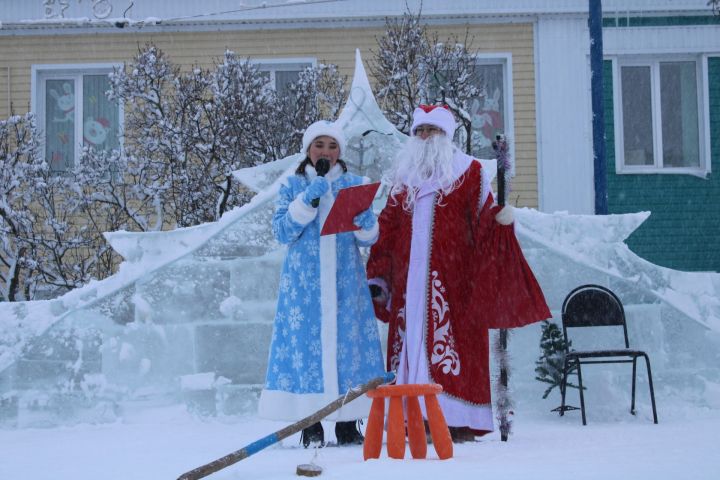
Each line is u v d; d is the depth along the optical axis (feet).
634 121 46.96
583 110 46.39
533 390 21.63
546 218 22.38
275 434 12.32
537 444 16.17
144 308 21.53
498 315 17.35
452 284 17.58
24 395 21.08
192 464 14.11
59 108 46.75
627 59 46.70
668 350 22.02
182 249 21.79
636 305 22.12
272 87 42.11
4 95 46.37
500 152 17.69
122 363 21.34
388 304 18.40
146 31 46.55
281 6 46.44
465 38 46.24
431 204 17.89
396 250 18.10
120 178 40.93
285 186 17.80
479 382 17.35
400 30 42.45
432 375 17.11
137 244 21.75
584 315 21.62
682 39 46.52
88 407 21.13
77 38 46.52
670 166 46.91
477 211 18.02
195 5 46.62
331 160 17.97
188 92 40.50
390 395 13.56
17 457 15.85
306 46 46.62
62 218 40.27
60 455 16.05
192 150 39.34
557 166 46.19
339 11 46.29
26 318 21.36
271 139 39.17
